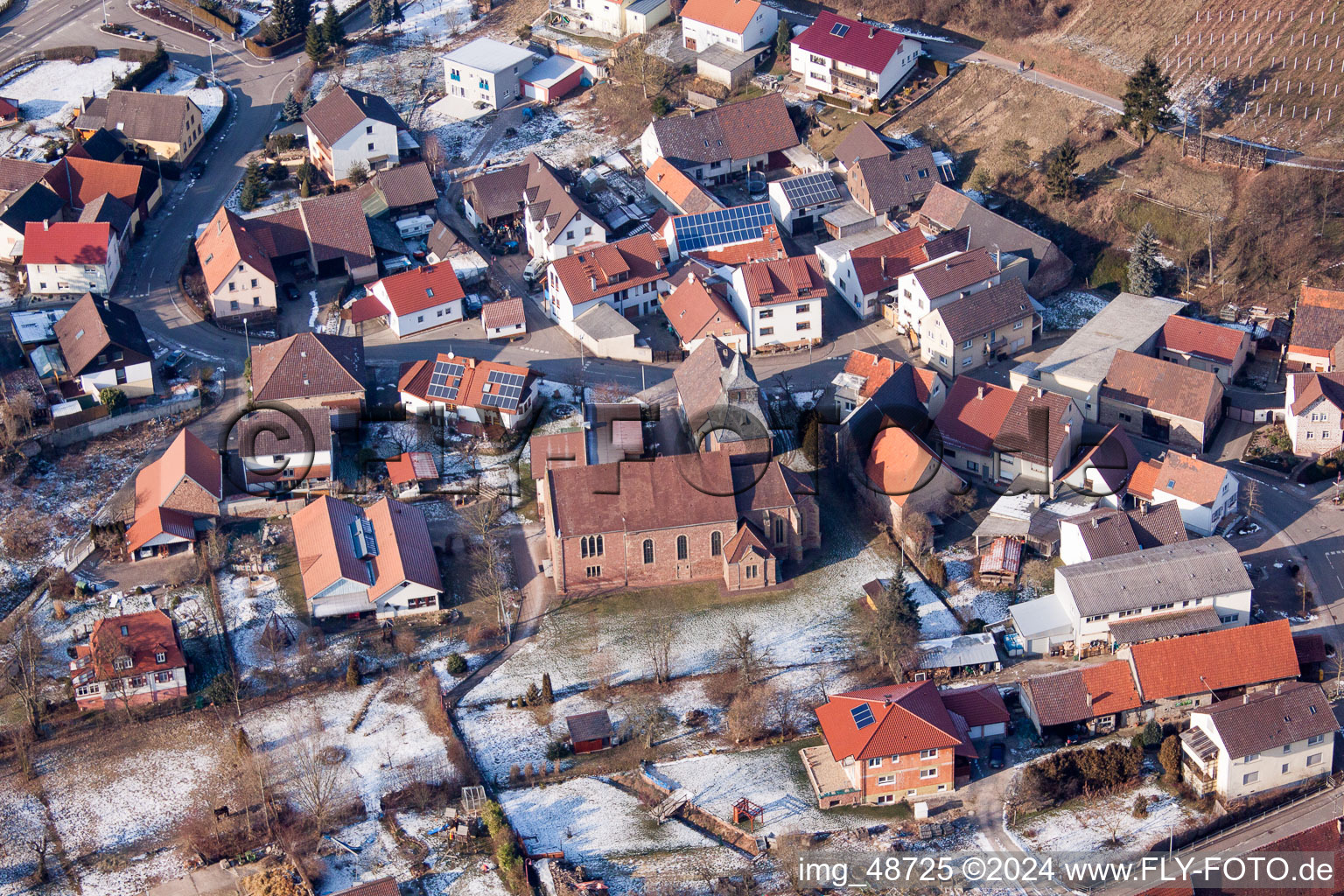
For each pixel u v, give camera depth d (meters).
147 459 144.88
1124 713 114.94
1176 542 128.12
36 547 134.50
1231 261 160.00
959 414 143.12
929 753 108.69
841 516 137.75
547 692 117.69
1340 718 114.50
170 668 118.75
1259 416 146.00
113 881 104.19
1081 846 106.00
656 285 167.75
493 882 103.06
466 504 139.25
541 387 154.88
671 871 103.88
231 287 164.12
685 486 128.50
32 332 156.12
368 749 113.81
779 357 161.25
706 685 119.56
